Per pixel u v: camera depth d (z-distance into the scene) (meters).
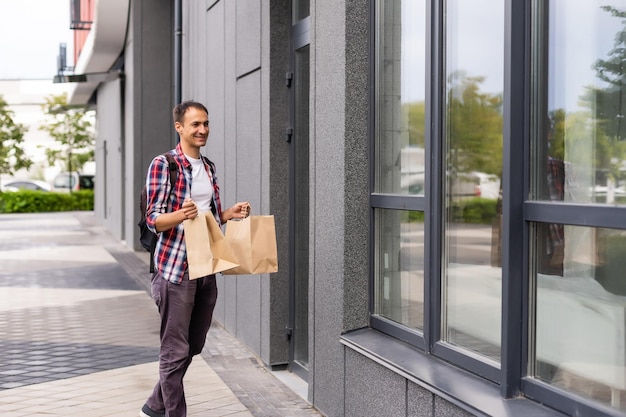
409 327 4.71
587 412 3.12
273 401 5.86
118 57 22.41
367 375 4.70
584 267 3.19
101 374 6.79
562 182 3.33
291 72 6.75
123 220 21.84
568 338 3.29
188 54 11.16
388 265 4.97
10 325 9.22
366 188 5.15
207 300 4.86
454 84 4.19
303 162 6.59
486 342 3.88
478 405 3.48
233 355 7.45
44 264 15.81
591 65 3.16
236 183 8.04
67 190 50.91
